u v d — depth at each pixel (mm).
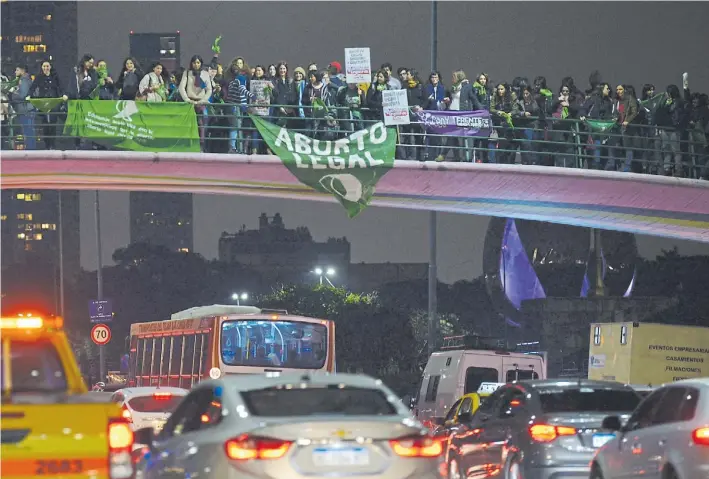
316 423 26938
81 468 22531
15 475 22234
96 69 83250
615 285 198875
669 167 94500
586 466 39031
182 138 84875
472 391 82938
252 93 84062
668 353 73125
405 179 90125
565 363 192000
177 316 91625
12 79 84938
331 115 86375
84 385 26500
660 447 33719
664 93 88312
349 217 89438
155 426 63844
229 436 27234
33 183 91000
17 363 26141
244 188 91000
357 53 78562
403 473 27078
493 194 93562
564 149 92625
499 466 42156
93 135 83062
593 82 87500
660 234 108312
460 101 85375
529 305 195500
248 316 78625
